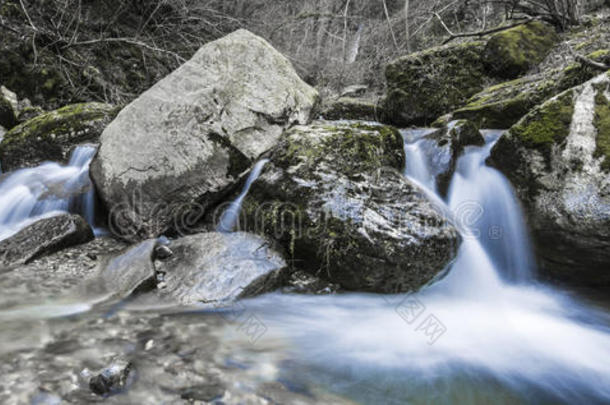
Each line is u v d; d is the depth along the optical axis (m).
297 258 3.39
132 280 2.91
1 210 4.11
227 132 4.07
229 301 2.84
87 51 8.21
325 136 3.72
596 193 3.07
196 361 2.20
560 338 2.80
